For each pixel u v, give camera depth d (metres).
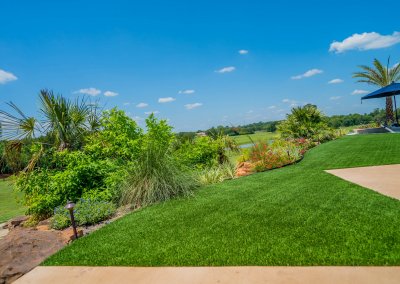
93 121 9.57
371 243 3.44
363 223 4.10
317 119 20.86
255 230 4.27
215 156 11.80
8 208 10.68
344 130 26.16
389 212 4.48
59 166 8.06
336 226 4.08
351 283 2.69
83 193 7.01
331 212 4.72
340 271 2.92
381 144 13.91
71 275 3.43
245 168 10.59
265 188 6.99
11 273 3.60
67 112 8.88
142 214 5.75
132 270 3.40
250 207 5.48
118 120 9.18
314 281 2.79
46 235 4.90
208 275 3.12
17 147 8.46
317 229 4.05
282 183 7.37
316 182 7.07
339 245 3.47
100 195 6.76
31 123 8.41
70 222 5.74
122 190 7.07
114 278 3.26
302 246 3.55
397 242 3.41
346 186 6.39
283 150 12.44
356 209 4.75
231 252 3.60
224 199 6.30
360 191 5.88
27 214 7.48
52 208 6.98
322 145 16.98
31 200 7.13
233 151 14.12
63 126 8.82
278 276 2.95
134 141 8.54
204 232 4.40
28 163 8.04
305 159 11.59
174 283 3.02
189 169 9.23
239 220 4.79
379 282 2.67
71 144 9.05
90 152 8.45
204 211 5.52
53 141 8.90
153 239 4.32
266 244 3.72
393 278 2.71
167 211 5.80
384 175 7.30
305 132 20.42
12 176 7.84
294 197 5.88
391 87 19.97
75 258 3.88
